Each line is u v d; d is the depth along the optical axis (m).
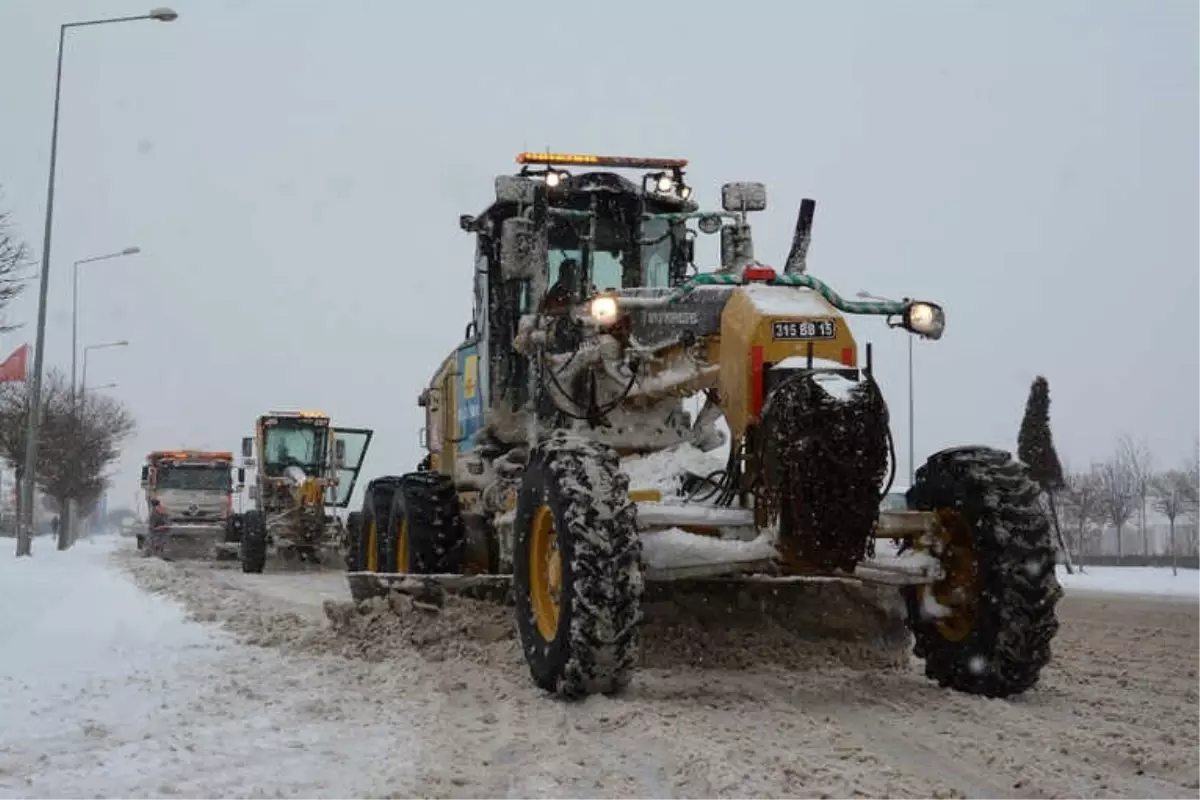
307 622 10.62
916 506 7.01
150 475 34.19
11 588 16.09
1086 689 6.95
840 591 7.87
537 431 8.66
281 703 6.45
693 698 6.34
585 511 6.11
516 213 9.66
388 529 11.07
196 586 16.92
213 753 5.20
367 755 5.13
